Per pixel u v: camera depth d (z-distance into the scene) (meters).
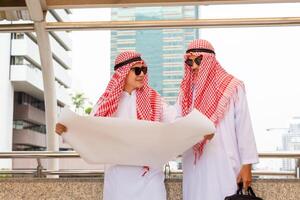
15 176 4.59
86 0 5.44
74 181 4.37
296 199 4.19
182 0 5.39
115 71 3.55
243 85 3.55
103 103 3.42
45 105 6.14
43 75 6.00
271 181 4.22
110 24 5.42
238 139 3.49
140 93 3.54
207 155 3.45
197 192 3.46
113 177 3.43
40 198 4.38
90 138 3.29
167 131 3.15
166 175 4.25
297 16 5.25
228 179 3.41
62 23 5.52
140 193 3.35
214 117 3.45
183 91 3.65
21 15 5.55
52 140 6.12
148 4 5.50
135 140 3.22
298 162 4.46
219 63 3.63
